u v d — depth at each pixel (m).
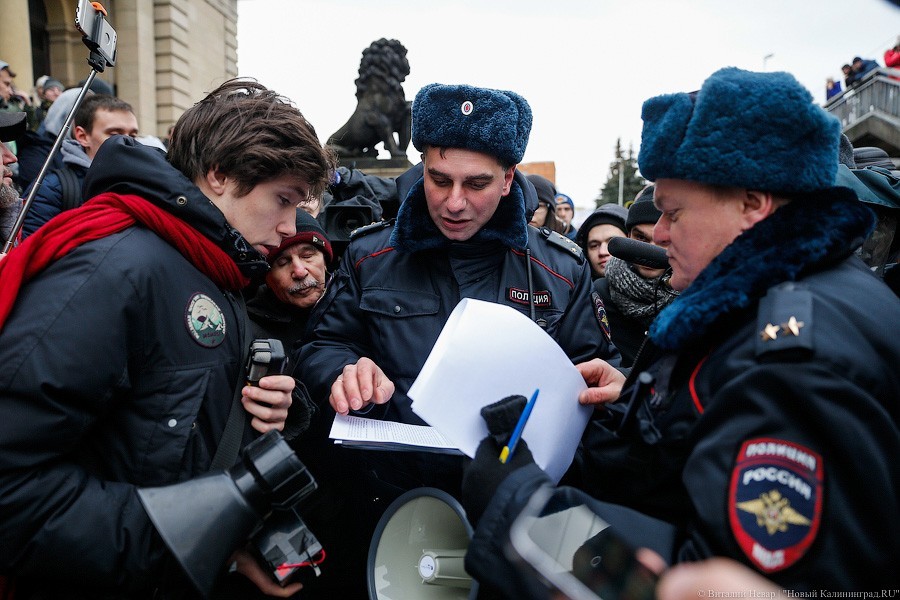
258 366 1.18
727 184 0.88
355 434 1.15
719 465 0.72
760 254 0.85
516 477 0.89
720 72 0.91
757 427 0.71
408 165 6.30
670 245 1.01
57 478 0.96
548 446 1.10
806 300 0.77
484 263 1.56
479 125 1.36
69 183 2.79
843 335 0.74
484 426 1.04
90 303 0.98
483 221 1.49
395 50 6.61
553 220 3.35
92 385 0.97
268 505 1.01
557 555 0.81
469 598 1.08
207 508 0.95
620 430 1.01
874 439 0.67
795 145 0.85
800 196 0.89
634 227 2.53
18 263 0.99
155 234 1.11
